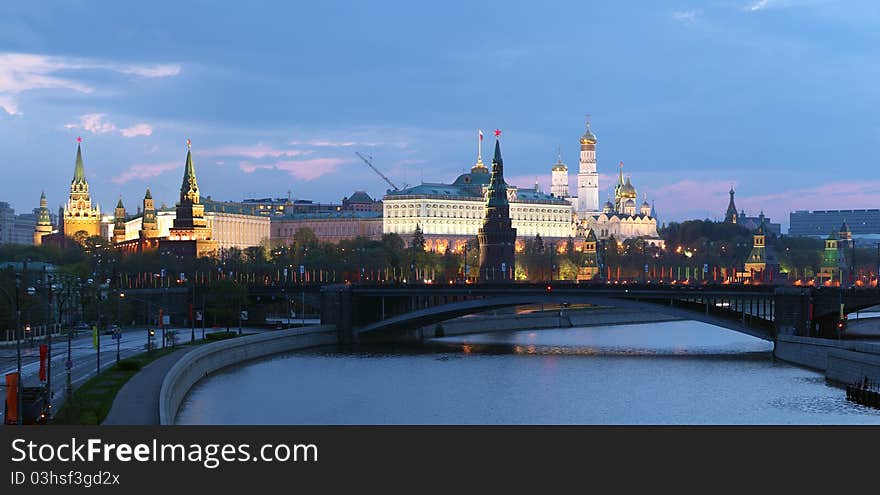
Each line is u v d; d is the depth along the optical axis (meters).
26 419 159.25
